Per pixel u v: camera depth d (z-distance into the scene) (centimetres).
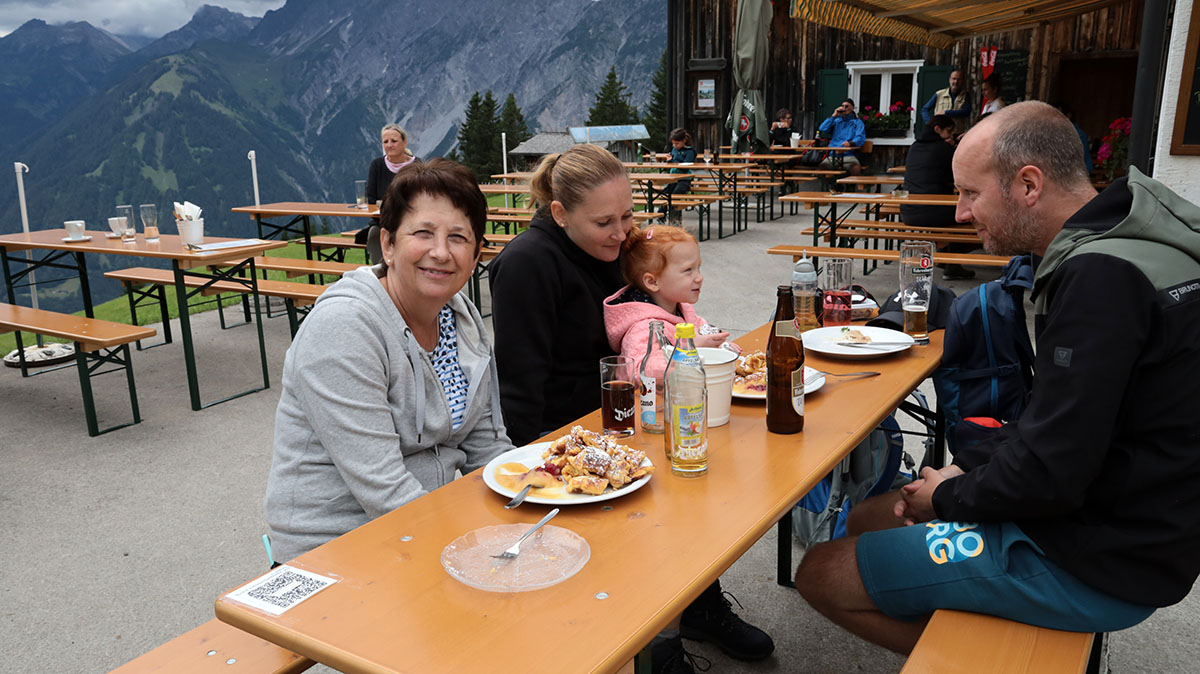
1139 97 391
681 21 1545
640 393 192
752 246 934
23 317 446
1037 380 144
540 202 235
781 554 264
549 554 126
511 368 219
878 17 920
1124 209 144
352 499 167
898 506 188
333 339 160
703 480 154
